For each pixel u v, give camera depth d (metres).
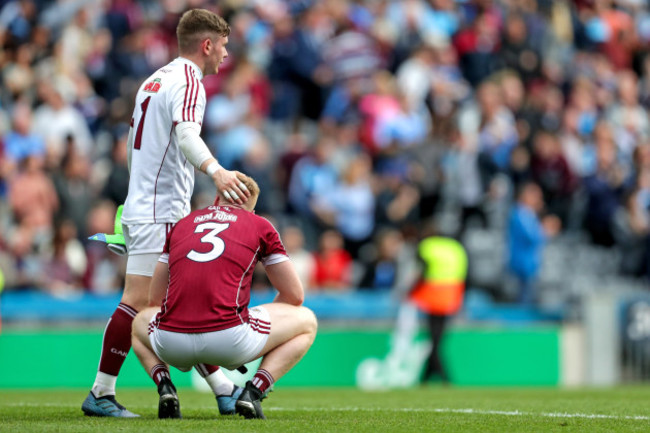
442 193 48.62
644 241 52.34
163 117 17.95
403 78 54.41
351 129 50.38
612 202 52.12
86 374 37.03
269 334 17.30
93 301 37.47
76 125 45.91
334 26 54.47
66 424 16.41
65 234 38.44
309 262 42.62
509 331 43.47
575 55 64.00
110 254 40.44
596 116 59.91
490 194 49.75
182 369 17.58
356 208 46.53
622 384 44.91
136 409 21.72
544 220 49.53
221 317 16.72
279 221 45.69
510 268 46.97
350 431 15.88
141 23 52.31
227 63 51.75
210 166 17.23
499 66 59.19
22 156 43.62
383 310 41.12
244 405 17.16
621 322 45.12
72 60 49.53
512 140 53.53
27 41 49.66
